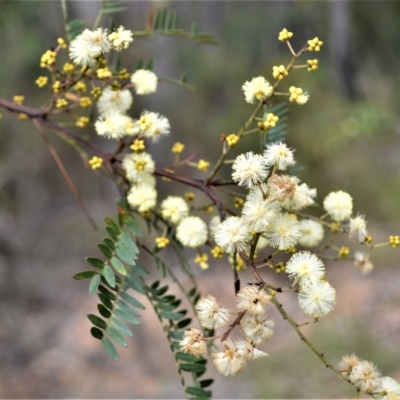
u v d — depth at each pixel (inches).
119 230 51.3
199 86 299.1
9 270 262.8
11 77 242.1
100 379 241.0
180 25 314.2
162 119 57.7
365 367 46.6
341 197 55.6
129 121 57.7
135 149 56.1
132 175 59.1
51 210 299.0
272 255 45.3
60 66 159.8
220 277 278.8
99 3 240.8
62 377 239.5
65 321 267.7
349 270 260.8
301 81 255.6
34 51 230.7
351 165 261.0
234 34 318.3
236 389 219.9
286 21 320.8
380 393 46.1
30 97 250.5
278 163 44.3
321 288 42.9
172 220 58.7
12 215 279.9
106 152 66.1
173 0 303.9
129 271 52.4
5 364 237.3
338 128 243.4
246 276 205.0
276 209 44.1
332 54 308.3
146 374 244.2
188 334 42.5
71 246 295.0
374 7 315.0
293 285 43.8
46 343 253.9
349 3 310.8
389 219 271.7
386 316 221.9
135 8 273.1
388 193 267.0
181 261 62.6
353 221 55.3
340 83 296.4
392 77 307.9
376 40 314.0
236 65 301.9
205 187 58.2
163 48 295.6
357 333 217.2
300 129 247.6
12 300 259.6
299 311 248.2
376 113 239.0
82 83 67.0
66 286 281.7
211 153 289.7
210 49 309.1
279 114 70.1
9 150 275.9
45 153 289.4
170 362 251.8
